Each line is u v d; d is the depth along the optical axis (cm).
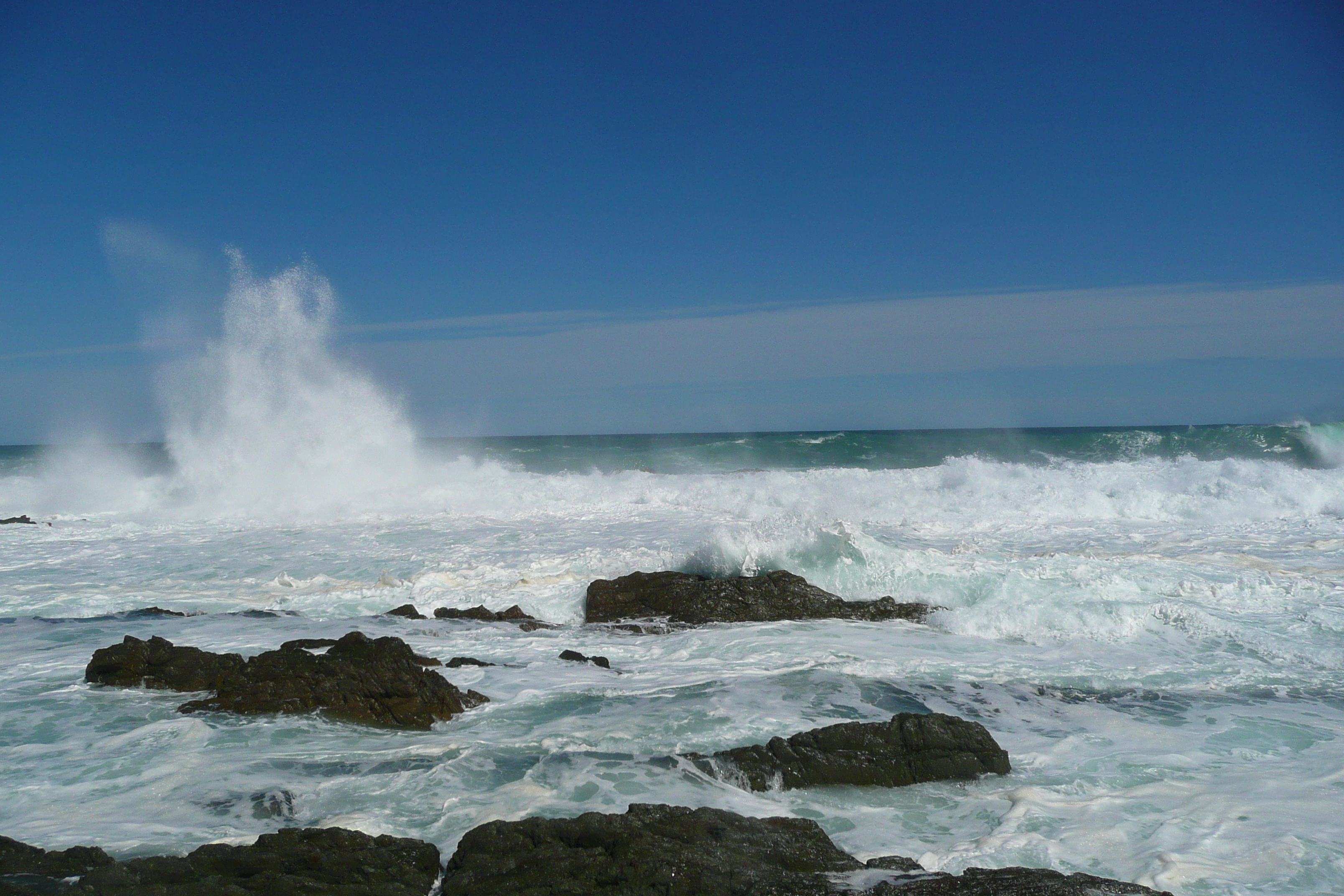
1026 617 987
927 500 1919
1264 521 1670
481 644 962
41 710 724
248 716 706
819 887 411
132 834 490
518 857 429
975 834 498
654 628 1024
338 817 513
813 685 793
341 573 1352
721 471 3275
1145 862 451
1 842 446
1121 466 2247
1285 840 473
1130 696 759
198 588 1255
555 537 1609
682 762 597
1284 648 879
